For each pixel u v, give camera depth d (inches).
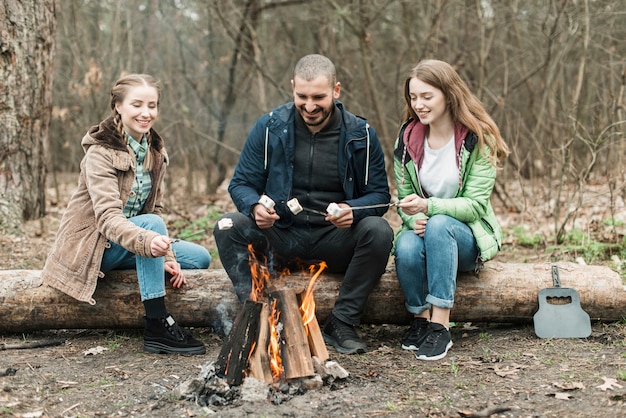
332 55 389.7
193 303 146.2
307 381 116.3
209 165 397.7
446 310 136.7
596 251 207.0
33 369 125.9
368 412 107.7
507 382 119.3
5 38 236.8
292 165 143.1
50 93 259.6
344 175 143.1
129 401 111.9
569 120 291.1
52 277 137.6
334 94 141.5
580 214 268.1
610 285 147.7
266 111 393.7
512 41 404.2
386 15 414.0
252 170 146.3
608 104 302.5
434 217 136.7
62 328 146.9
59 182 434.6
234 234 138.6
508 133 301.6
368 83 352.8
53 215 278.1
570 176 301.1
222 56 426.0
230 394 113.1
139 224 136.8
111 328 147.9
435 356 132.5
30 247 224.2
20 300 143.6
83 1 427.5
